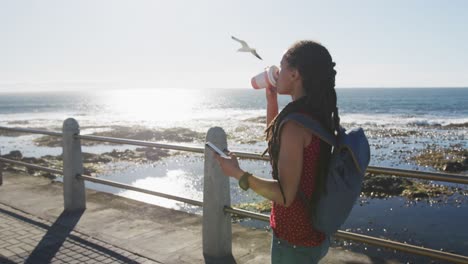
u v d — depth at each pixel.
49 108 112.69
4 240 4.35
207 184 3.83
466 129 40.16
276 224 1.91
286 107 1.79
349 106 90.94
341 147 1.74
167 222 4.88
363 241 3.15
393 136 34.22
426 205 11.42
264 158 3.33
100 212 5.27
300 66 1.76
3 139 37.06
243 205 11.23
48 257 3.93
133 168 19.97
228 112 85.00
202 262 3.77
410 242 8.68
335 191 1.72
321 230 1.81
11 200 5.84
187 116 71.44
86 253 4.02
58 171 5.91
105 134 36.16
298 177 1.73
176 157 23.23
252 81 2.15
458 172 18.23
